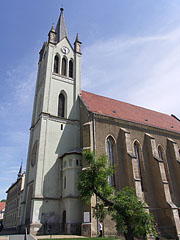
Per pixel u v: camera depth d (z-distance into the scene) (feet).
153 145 115.34
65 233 83.66
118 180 96.89
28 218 99.71
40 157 97.81
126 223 54.70
